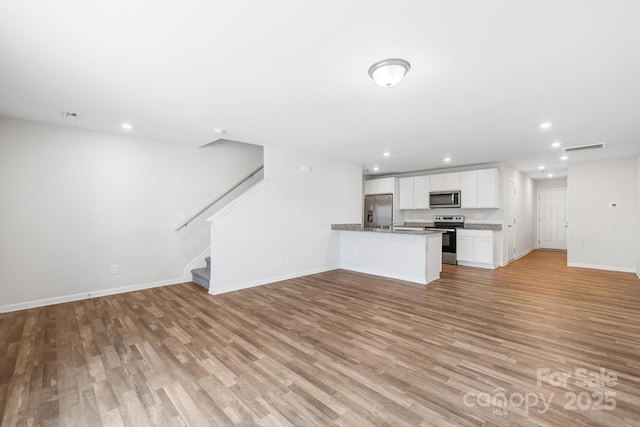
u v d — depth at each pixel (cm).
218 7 154
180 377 202
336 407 171
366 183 784
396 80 214
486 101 281
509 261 670
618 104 284
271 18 163
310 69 222
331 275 531
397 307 349
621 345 247
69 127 375
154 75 232
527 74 227
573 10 154
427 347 245
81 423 158
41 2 149
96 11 157
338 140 438
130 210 425
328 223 574
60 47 192
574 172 612
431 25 169
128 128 380
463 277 511
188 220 476
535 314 322
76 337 266
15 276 341
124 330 282
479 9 154
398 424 157
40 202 356
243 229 442
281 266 492
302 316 319
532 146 465
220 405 173
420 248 473
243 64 215
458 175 652
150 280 446
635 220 549
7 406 172
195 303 367
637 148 473
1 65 215
